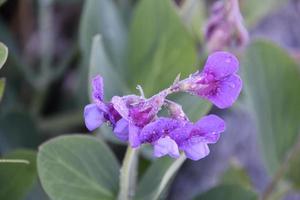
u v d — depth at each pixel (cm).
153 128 25
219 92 26
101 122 25
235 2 38
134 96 26
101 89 25
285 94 39
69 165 30
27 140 41
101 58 34
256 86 39
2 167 32
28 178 33
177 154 25
